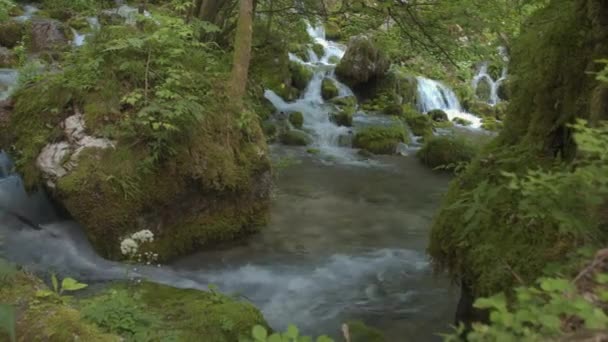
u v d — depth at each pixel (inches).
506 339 58.0
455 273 151.6
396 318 180.5
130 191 198.2
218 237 226.8
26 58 435.5
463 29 345.7
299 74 580.4
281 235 251.8
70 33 517.3
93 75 221.3
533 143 152.2
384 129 474.3
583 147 85.0
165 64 232.8
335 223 277.6
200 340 132.3
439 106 639.1
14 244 205.0
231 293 192.7
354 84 604.4
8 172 225.6
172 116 199.9
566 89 146.0
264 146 248.7
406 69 654.5
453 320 176.6
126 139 205.5
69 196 195.9
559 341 59.0
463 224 148.9
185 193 212.4
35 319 117.3
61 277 185.2
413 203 324.2
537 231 124.9
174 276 199.3
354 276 213.0
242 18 255.1
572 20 150.2
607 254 82.2
